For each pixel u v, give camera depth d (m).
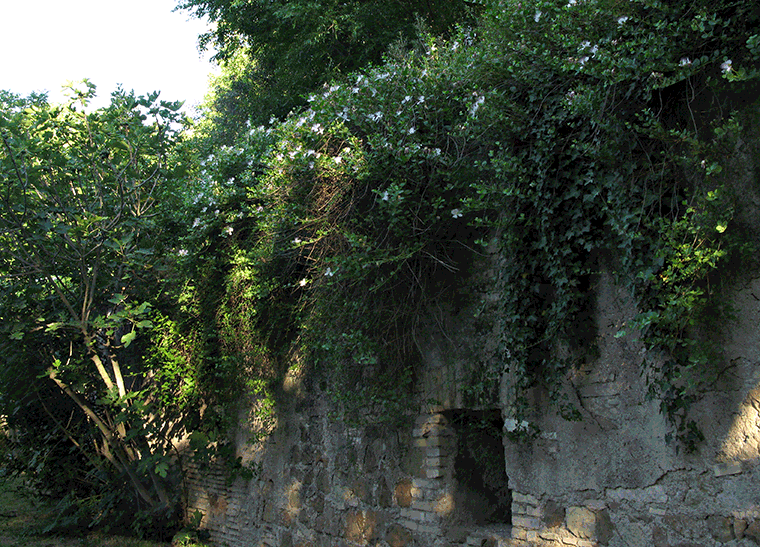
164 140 7.36
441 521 4.68
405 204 4.44
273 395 6.72
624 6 3.31
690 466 3.22
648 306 3.25
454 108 4.43
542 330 3.88
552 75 3.72
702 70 3.16
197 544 7.27
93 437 8.52
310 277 5.69
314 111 5.05
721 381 3.11
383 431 5.32
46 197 7.03
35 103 7.09
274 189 5.25
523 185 3.87
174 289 7.51
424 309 4.86
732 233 3.06
